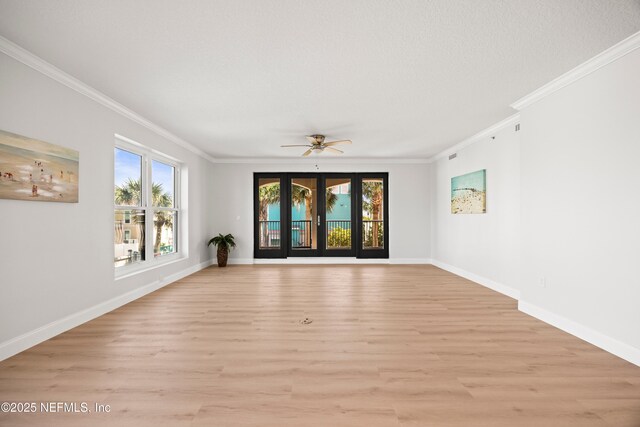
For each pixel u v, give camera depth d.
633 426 1.89
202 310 4.21
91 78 3.45
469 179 6.14
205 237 7.77
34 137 3.04
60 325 3.35
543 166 3.74
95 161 3.88
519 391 2.27
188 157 6.68
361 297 4.90
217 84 3.59
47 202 3.20
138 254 5.11
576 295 3.30
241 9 2.29
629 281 2.75
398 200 8.34
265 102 4.16
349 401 2.14
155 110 4.48
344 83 3.56
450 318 3.88
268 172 8.32
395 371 2.55
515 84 3.59
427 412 2.02
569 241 3.38
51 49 2.85
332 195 8.43
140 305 4.45
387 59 3.03
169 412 2.02
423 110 4.47
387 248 8.42
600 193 3.02
